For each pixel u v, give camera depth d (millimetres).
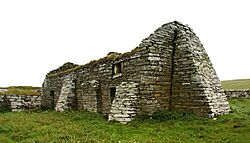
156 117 18297
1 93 31531
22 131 16125
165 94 19359
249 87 40906
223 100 19906
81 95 26266
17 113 26547
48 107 32562
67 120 20203
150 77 18797
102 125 17281
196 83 18125
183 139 13141
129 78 20188
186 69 18891
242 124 15234
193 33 20797
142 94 18750
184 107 18641
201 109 17703
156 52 19219
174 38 20281
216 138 13078
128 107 18406
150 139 13102
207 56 20891
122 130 15531
